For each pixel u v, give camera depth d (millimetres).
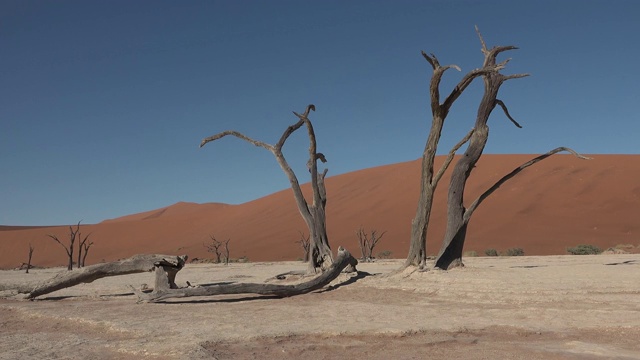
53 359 7926
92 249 91875
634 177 62281
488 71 16219
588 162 68375
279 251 63344
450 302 12828
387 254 51094
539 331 9398
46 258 87125
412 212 67438
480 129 17281
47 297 16266
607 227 53844
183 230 96562
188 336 8953
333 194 85250
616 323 9766
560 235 53156
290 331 9320
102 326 10508
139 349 8258
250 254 64250
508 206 61156
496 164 73812
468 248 52469
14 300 15570
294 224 74688
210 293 14328
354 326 9734
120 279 23375
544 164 70188
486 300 12641
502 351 8219
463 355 8023
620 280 13359
